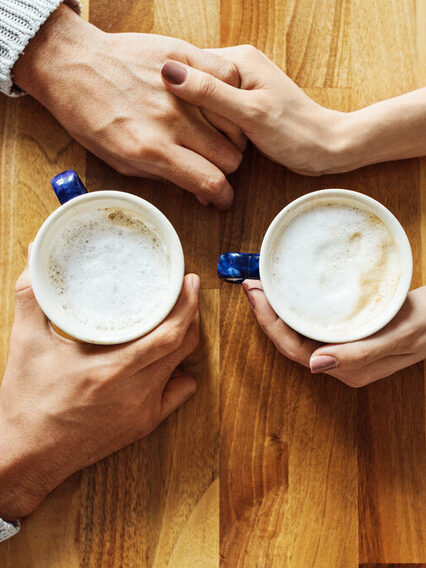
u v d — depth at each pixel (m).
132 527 0.56
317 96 0.56
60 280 0.48
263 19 0.56
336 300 0.49
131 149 0.53
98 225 0.49
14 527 0.54
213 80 0.51
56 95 0.53
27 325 0.52
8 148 0.56
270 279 0.48
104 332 0.48
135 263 0.49
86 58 0.53
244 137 0.55
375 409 0.57
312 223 0.49
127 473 0.56
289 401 0.56
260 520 0.56
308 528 0.56
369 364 0.52
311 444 0.56
